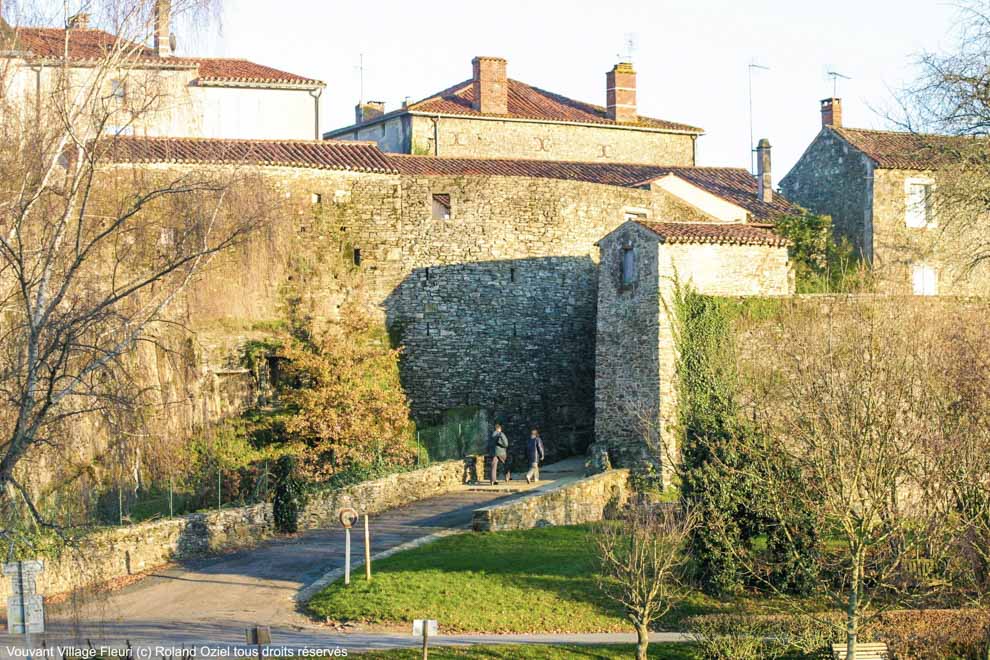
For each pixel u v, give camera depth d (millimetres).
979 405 31562
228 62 56469
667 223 43438
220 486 38531
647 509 32031
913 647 28594
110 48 27734
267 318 44594
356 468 42375
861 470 28734
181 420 38000
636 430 41719
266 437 42656
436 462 44844
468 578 32250
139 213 33125
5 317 26609
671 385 41469
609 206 52031
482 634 29156
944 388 33531
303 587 32469
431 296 47938
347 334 45344
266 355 43812
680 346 41531
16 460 23047
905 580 30938
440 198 48750
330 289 46344
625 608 30828
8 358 25328
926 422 31781
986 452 30844
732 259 42438
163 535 34875
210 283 42469
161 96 29312
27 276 26453
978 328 35969
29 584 23047
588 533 35750
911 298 39562
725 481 32531
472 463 45625
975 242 48844
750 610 30953
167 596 31516
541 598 31125
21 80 29203
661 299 41469
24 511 28141
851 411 30062
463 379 48094
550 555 34406
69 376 24719
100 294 27938
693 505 32562
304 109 55312
